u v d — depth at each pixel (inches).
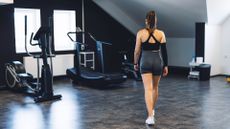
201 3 314.2
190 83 323.3
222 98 246.4
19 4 332.2
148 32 169.6
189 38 404.2
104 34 411.8
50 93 247.4
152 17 170.2
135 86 309.3
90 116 196.9
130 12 398.9
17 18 340.2
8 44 326.0
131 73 363.6
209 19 343.3
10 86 297.4
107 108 217.6
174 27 394.9
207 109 211.3
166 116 194.4
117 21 417.7
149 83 172.7
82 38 390.6
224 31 376.2
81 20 388.5
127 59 401.4
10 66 295.9
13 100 250.7
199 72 345.4
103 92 278.7
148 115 184.4
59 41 379.2
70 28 385.4
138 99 246.7
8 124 181.9
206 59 360.2
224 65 380.5
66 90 290.4
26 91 278.2
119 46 428.5
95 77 299.0
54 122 184.7
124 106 223.1
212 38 366.0
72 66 373.1
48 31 247.1
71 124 179.9
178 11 350.9
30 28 351.6
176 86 304.7
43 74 250.4
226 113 200.7
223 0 314.0
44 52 248.2
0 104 236.1
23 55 339.0
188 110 209.0
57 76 363.9
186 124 177.2
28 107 224.2
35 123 183.2
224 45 378.0
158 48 171.9
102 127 173.2
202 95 259.0
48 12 358.6
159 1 341.7
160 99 244.2
